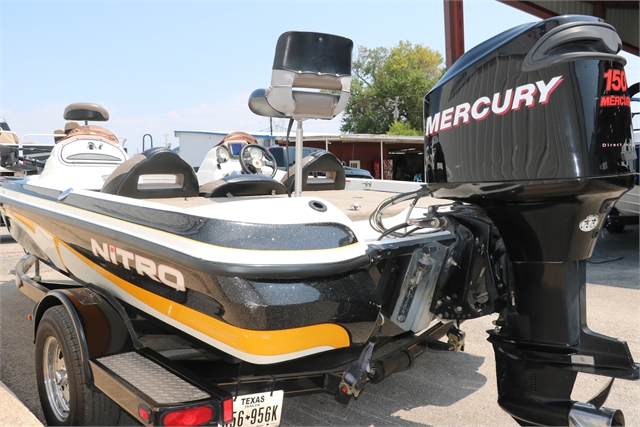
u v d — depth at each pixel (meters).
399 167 28.59
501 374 2.18
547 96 1.78
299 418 2.64
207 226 1.86
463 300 2.19
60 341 2.39
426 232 2.40
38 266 4.23
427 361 3.44
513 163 1.86
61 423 2.49
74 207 2.64
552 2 12.85
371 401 2.85
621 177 1.83
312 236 1.89
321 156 3.75
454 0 8.85
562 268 2.00
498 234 2.19
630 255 7.44
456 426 2.56
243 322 1.78
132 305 2.51
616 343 1.94
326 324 1.87
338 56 2.25
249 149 4.47
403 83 48.00
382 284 2.29
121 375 2.07
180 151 14.71
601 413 1.92
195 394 1.90
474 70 1.95
